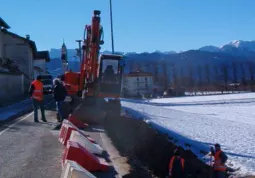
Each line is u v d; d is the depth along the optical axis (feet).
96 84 67.82
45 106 87.66
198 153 50.11
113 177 29.63
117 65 69.67
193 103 180.24
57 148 38.45
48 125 55.21
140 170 37.93
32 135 46.19
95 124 60.54
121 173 32.86
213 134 68.33
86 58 71.97
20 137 44.75
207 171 41.14
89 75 69.77
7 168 30.68
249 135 67.21
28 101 112.98
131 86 303.68
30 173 29.27
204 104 173.68
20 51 197.57
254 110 136.98
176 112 120.47
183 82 359.25
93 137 48.42
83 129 54.39
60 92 58.70
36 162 32.68
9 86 135.23
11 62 169.37
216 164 36.58
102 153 38.19
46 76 157.28
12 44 196.65
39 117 65.51
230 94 267.80
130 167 36.86
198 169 42.32
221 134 68.33
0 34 184.75
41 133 47.75
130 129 64.64
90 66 69.56
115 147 44.24
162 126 75.20
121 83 69.00
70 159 29.66
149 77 309.83
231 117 110.93
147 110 118.21
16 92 147.95
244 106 157.48
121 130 62.54
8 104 101.24
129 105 134.10
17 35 197.26
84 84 72.54
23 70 197.26
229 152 50.78
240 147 54.75
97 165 30.96
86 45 71.51
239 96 230.48
